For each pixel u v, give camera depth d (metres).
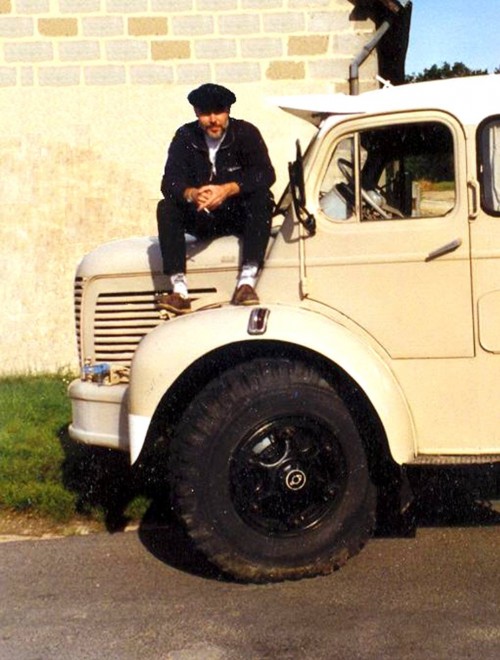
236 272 6.23
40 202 11.87
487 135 5.80
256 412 5.72
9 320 11.98
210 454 5.71
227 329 5.76
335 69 11.68
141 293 6.58
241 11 11.69
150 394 5.79
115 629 5.25
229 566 5.75
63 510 7.18
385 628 5.13
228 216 6.29
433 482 7.27
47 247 11.91
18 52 11.75
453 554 6.24
